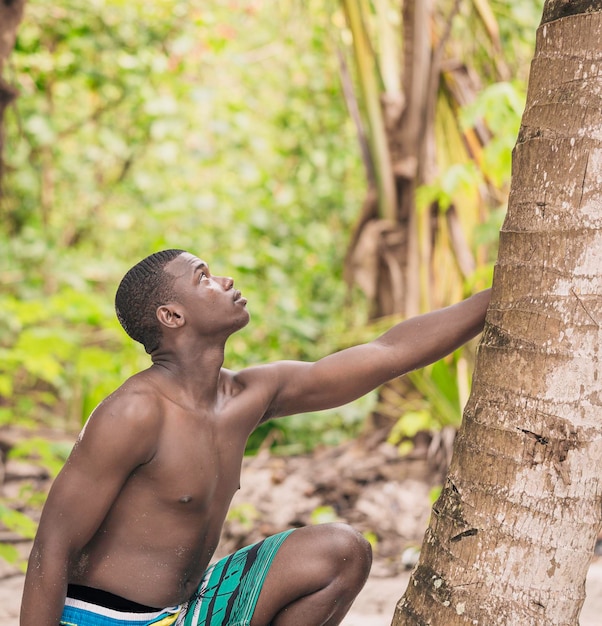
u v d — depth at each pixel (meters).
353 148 9.73
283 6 9.00
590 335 2.24
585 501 2.27
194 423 2.44
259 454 7.27
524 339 2.29
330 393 2.70
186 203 9.11
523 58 7.54
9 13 4.95
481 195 6.84
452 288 6.91
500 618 2.27
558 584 2.27
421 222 6.92
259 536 5.82
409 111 6.93
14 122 8.45
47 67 8.64
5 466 6.70
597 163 2.24
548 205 2.28
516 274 2.34
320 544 2.60
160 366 2.48
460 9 7.14
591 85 2.25
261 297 8.57
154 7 8.65
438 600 2.35
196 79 9.34
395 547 5.62
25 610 2.31
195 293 2.44
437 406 6.49
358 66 7.00
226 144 9.50
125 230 9.94
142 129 9.34
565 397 2.25
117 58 8.80
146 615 2.49
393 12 7.66
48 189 9.48
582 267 2.25
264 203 9.34
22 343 6.68
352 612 4.36
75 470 2.33
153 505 2.43
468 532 2.33
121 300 2.50
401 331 2.74
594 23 2.25
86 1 8.44
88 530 2.35
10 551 4.68
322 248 9.58
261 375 2.65
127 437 2.33
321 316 8.80
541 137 2.31
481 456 2.34
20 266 9.06
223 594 2.64
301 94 9.73
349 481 6.46
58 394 9.30
